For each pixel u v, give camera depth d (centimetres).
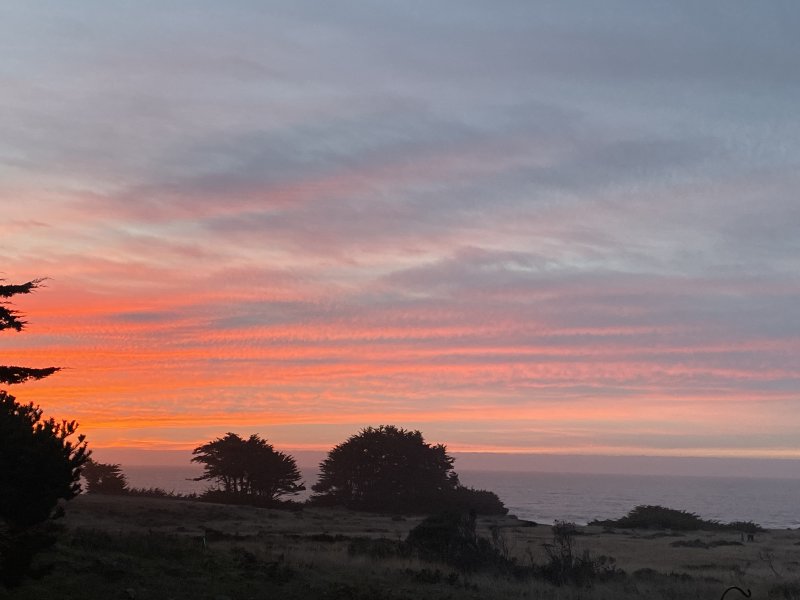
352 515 8638
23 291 1609
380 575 2581
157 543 2548
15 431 1838
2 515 1822
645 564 3916
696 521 8469
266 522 6281
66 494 1925
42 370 1673
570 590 2561
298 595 2022
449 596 2252
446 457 11250
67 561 2023
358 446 10912
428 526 3488
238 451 10250
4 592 1650
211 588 1977
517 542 5062
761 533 7706
